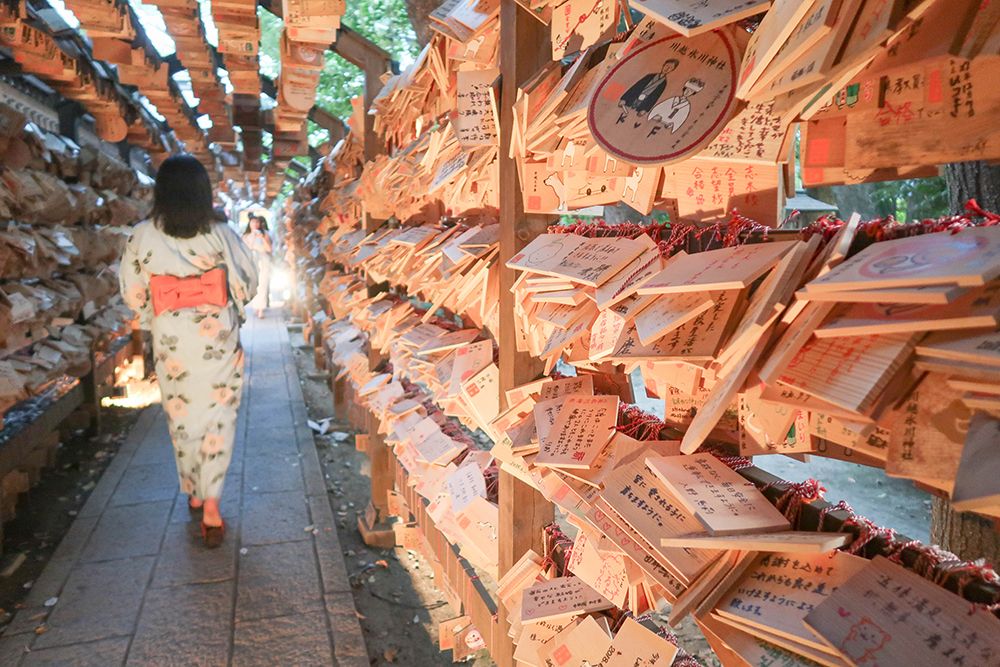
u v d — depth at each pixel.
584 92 1.11
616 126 0.97
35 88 4.52
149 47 3.89
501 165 1.50
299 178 11.20
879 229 0.71
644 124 0.94
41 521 3.65
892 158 0.72
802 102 0.68
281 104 4.29
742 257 0.83
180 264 2.92
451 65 1.85
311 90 3.85
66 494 4.03
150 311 3.05
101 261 5.48
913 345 0.60
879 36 0.55
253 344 9.13
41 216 3.91
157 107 5.06
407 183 2.51
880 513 3.58
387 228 3.47
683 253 0.96
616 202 1.23
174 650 2.36
